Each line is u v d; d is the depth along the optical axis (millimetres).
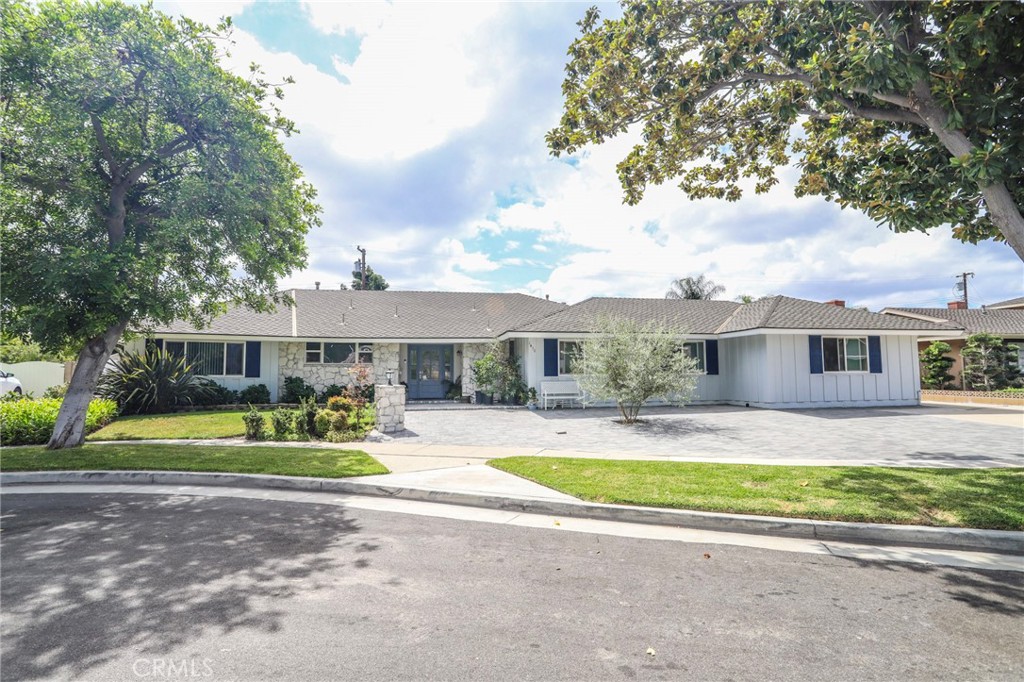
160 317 10984
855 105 7344
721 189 10820
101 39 9312
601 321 16547
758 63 8070
